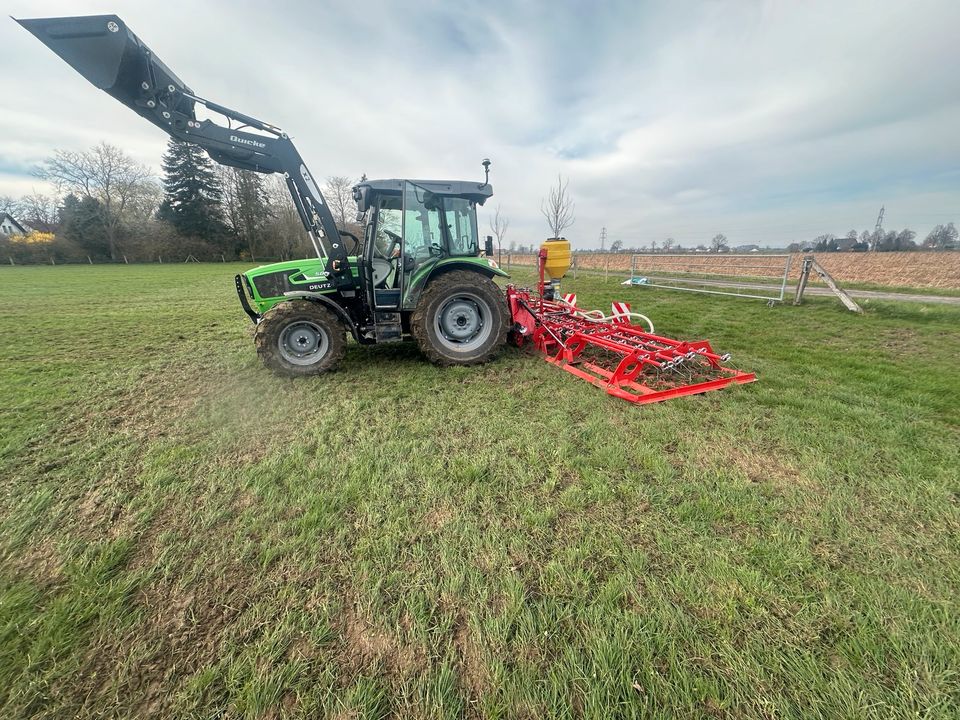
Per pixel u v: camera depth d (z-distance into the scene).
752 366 4.19
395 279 4.39
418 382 3.87
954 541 1.73
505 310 4.49
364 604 1.47
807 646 1.29
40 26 2.97
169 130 3.60
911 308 6.61
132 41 3.17
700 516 1.90
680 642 1.31
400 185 4.19
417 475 2.28
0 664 1.27
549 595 1.49
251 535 1.83
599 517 1.92
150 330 6.57
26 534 1.85
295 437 2.78
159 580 1.59
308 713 1.14
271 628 1.38
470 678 1.22
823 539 1.75
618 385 3.51
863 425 2.82
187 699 1.18
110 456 2.53
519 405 3.29
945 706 1.12
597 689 1.18
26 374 4.20
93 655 1.30
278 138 3.89
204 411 3.24
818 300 7.92
